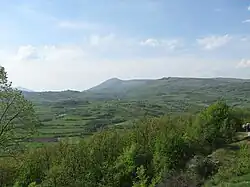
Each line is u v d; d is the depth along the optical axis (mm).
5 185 42062
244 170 28469
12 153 37562
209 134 39500
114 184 36594
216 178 28406
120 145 42281
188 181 29250
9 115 36906
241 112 46188
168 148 37000
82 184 36094
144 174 35688
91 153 39469
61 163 38750
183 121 45375
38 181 41094
